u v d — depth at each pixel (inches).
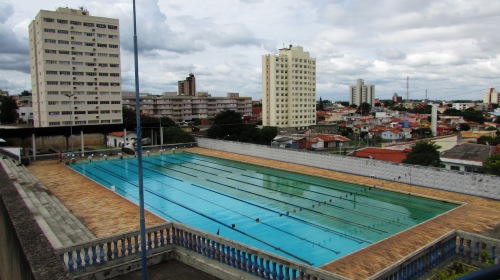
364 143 2755.9
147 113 3821.4
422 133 3014.3
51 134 1528.1
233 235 677.3
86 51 2770.7
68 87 2716.5
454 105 7185.0
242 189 1022.4
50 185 998.4
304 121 3747.5
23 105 3868.1
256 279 330.0
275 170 1237.7
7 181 325.1
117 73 2915.8
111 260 362.9
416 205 836.0
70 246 337.7
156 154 1622.8
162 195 975.0
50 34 2623.0
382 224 722.8
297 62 3609.7
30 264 151.3
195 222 754.8
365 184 972.6
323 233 680.4
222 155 1525.6
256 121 4040.4
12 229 206.8
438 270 330.3
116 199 849.5
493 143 2028.8
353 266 470.0
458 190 848.9
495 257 344.8
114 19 2871.6
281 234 679.7
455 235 368.5
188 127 3075.8
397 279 302.2
